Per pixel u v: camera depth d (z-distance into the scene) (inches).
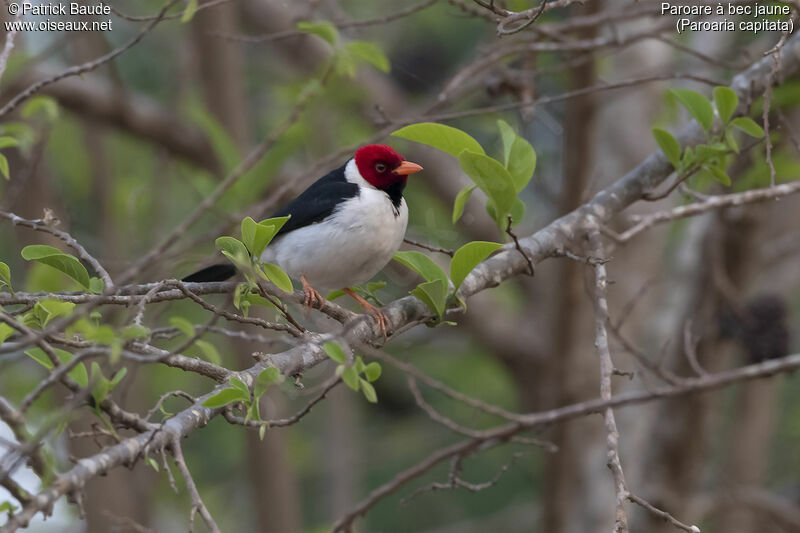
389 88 576.7
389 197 336.2
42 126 453.4
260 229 220.1
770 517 518.9
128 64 685.3
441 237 313.6
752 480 555.2
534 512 641.0
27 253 223.9
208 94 543.2
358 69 536.1
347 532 284.0
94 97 512.7
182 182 629.9
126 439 189.8
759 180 389.1
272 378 205.6
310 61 566.9
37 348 211.2
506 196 256.4
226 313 211.2
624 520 205.9
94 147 558.3
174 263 366.6
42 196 462.3
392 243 332.2
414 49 660.1
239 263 210.7
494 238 570.3
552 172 550.3
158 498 638.5
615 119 548.1
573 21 374.6
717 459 636.1
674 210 298.2
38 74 488.4
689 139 303.7
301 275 321.1
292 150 449.7
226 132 543.5
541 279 593.0
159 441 196.7
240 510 680.4
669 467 520.4
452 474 288.2
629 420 533.0
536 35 393.7
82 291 240.7
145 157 649.0
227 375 217.9
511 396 650.2
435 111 392.8
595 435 540.7
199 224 551.8
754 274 483.8
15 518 155.6
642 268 547.5
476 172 249.8
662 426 521.0
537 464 658.2
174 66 649.6
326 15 580.4
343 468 613.6
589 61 416.2
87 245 558.3
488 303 578.9
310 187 345.1
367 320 264.2
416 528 672.4
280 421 219.8
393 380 705.6
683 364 504.7
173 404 562.3
